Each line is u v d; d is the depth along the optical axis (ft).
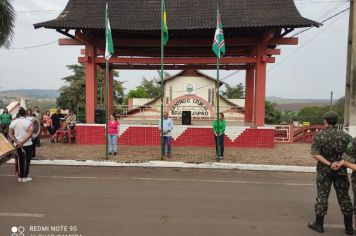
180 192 24.80
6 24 46.29
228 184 27.73
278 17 44.14
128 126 49.08
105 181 28.22
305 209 21.12
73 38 48.67
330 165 16.46
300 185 27.78
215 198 23.36
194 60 48.91
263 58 47.34
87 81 49.73
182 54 56.39
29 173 31.27
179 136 48.80
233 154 41.86
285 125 55.36
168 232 16.92
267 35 44.52
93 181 28.14
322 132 17.12
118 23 45.98
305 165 35.01
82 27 43.60
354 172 14.96
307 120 175.01
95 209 20.45
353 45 36.11
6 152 24.71
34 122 36.29
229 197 23.70
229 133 48.21
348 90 37.19
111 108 62.59
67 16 46.57
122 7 49.08
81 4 49.24
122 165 35.53
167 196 23.65
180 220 18.71
